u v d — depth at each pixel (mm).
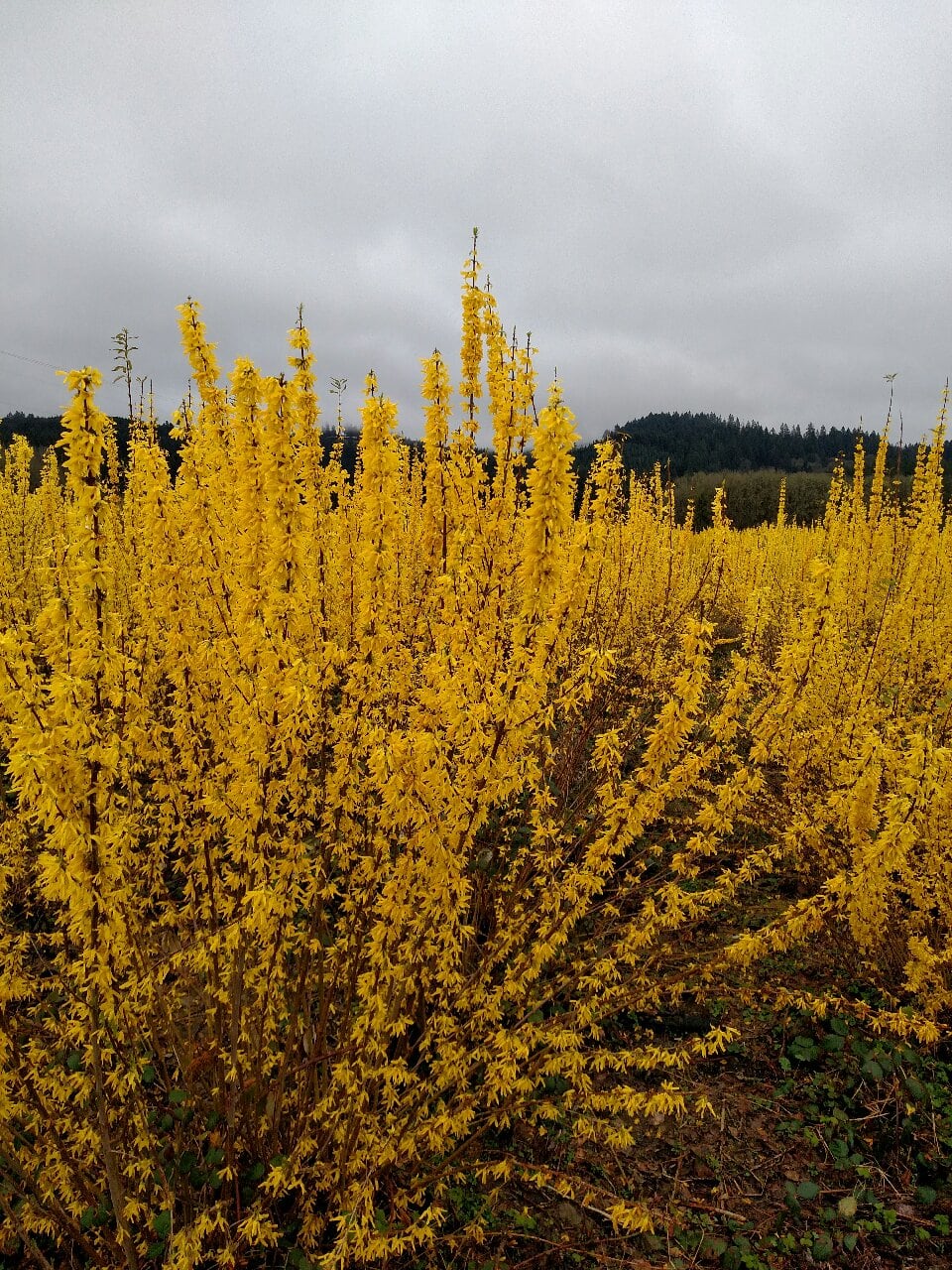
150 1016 2871
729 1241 2900
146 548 3367
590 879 2764
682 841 4871
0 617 5363
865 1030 3723
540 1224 2953
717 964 2926
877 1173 3148
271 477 2557
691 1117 3438
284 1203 2953
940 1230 2898
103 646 2205
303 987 2891
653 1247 2885
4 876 2330
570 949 3848
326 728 2877
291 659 2438
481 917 4090
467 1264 2742
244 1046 3043
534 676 2594
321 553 3379
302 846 2578
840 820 4035
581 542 3484
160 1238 2660
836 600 3139
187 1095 2852
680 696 2709
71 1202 2670
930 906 3766
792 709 3166
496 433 4629
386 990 2740
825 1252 2811
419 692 2828
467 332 4414
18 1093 2549
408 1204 2770
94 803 2107
